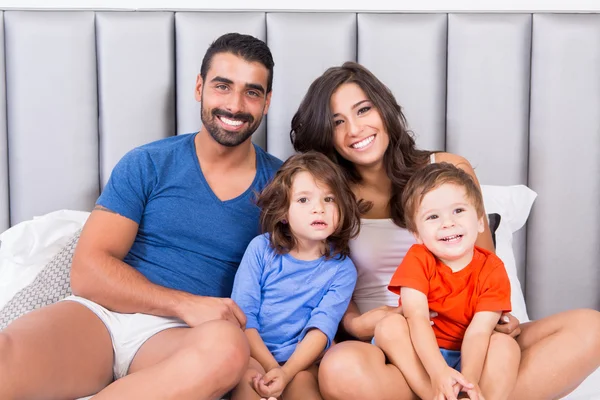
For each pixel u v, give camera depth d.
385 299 1.69
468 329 1.41
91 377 1.38
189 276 1.62
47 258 1.85
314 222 1.55
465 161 1.78
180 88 2.08
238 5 2.19
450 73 2.11
